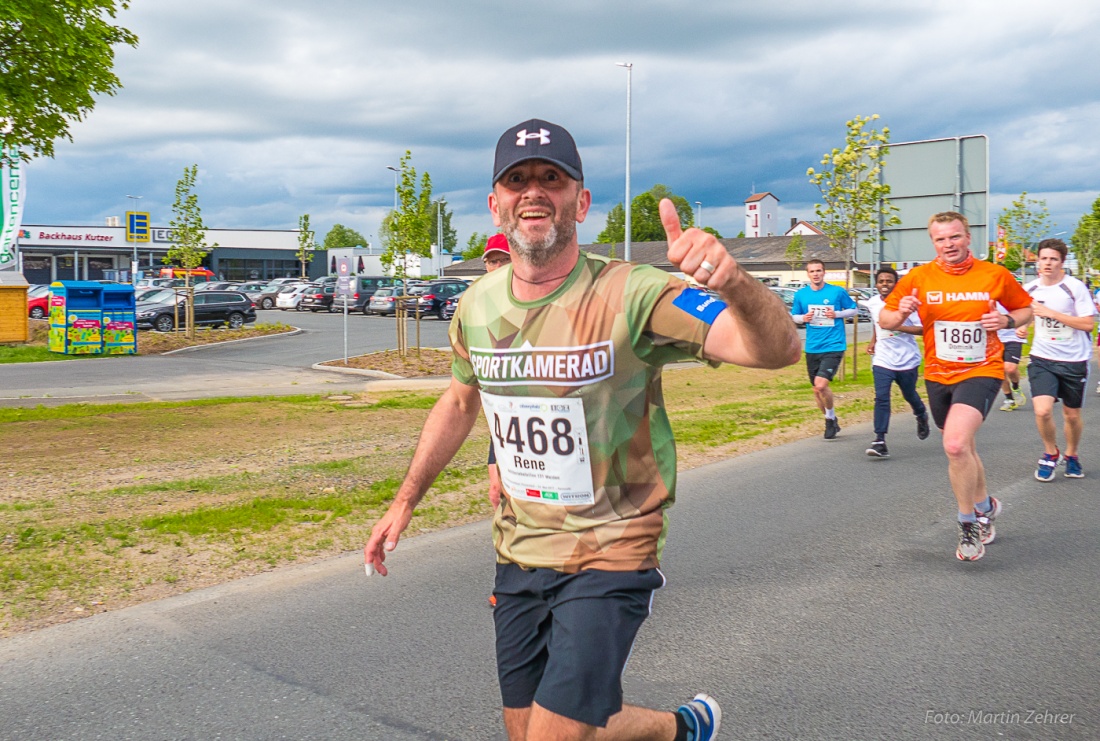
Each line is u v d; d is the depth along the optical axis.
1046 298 8.11
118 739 3.59
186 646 4.52
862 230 18.66
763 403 14.37
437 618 4.91
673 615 4.93
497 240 5.53
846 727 3.63
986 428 11.48
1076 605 5.03
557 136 2.46
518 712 2.63
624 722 2.59
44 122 11.46
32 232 73.69
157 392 16.59
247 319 35.81
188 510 7.08
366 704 3.88
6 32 10.68
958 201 18.23
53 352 25.12
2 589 5.29
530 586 2.56
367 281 47.50
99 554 5.95
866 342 29.45
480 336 2.63
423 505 7.41
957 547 6.14
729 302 2.09
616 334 2.44
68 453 9.62
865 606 5.04
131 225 58.19
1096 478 8.36
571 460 2.51
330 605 5.12
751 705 3.84
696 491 8.05
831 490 8.05
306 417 12.56
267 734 3.62
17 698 3.95
